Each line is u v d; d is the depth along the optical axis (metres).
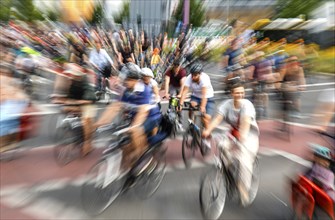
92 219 5.93
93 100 8.70
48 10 39.44
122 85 7.68
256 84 14.13
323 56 31.67
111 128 8.30
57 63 20.91
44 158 8.84
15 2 38.66
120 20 49.28
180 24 33.91
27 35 26.36
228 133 6.36
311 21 34.00
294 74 11.75
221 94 19.28
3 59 16.78
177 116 10.45
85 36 26.39
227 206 6.42
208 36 34.47
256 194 7.00
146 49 21.98
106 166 6.17
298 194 5.38
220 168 6.07
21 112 8.61
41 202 6.49
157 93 8.91
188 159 8.78
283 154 9.71
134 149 6.52
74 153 8.64
